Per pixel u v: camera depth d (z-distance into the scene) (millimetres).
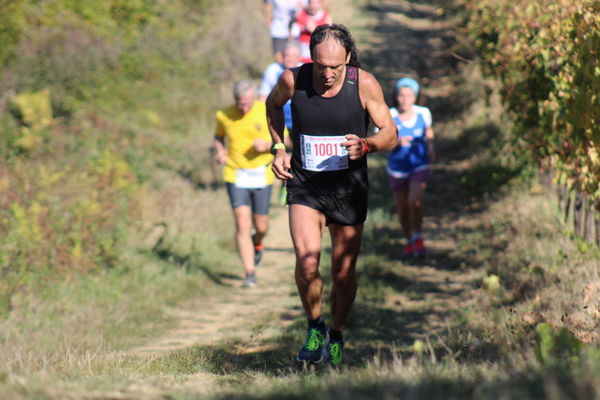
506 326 18250
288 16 54906
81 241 29938
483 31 40281
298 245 16906
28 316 24391
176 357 18078
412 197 31781
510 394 8891
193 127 54062
